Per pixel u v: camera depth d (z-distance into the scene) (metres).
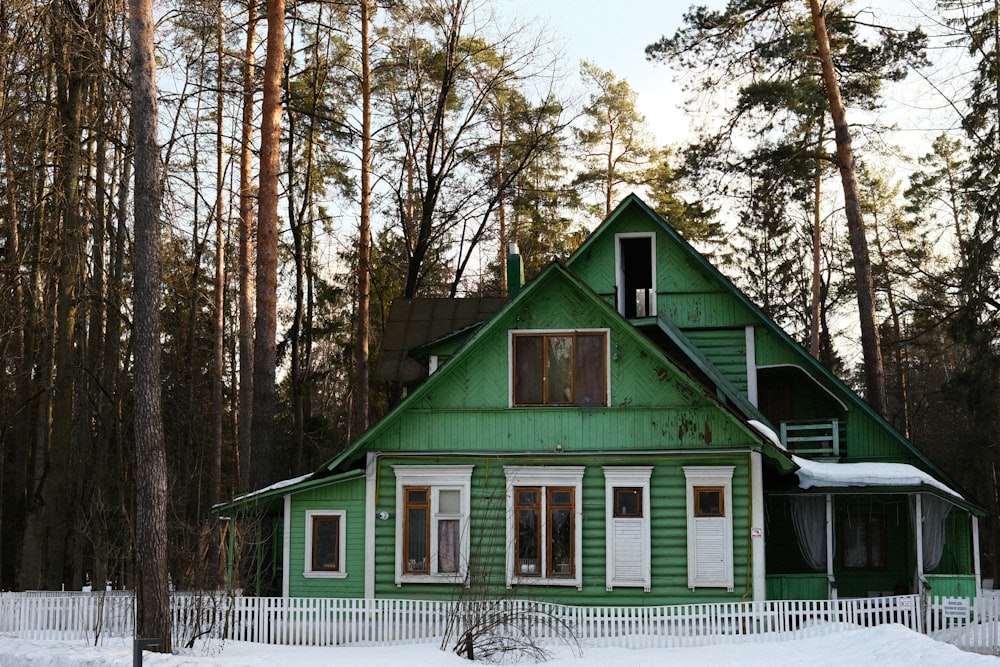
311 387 55.53
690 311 27.66
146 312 18.05
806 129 36.97
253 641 21.11
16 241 29.69
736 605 21.30
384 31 37.03
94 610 21.30
